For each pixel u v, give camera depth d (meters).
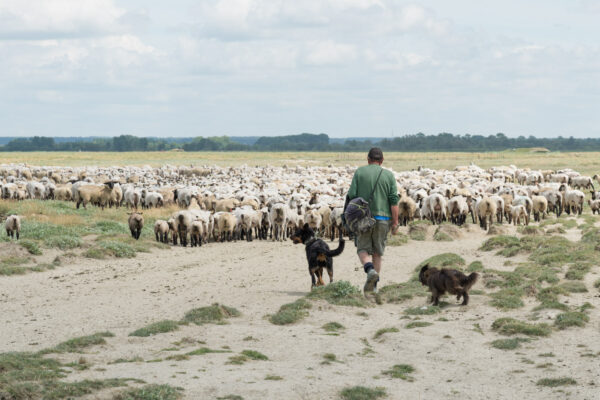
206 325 11.06
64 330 11.22
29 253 21.97
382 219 11.00
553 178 55.66
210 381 7.26
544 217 33.31
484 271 15.23
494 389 7.46
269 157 145.25
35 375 7.19
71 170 70.88
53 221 29.83
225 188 43.81
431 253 20.88
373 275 10.85
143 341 9.88
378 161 11.38
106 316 12.54
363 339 10.06
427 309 11.86
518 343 9.45
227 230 27.19
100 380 7.00
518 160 114.62
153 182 55.00
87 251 22.58
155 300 14.37
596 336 9.70
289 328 10.76
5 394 6.35
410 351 9.23
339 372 8.04
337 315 11.80
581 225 28.00
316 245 13.90
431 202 30.11
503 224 30.25
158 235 28.27
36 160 119.00
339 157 144.50
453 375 8.09
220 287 15.98
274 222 27.50
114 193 38.69
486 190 41.78
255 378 7.51
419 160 121.19
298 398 6.84
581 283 13.66
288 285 15.88
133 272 19.53
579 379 7.61
